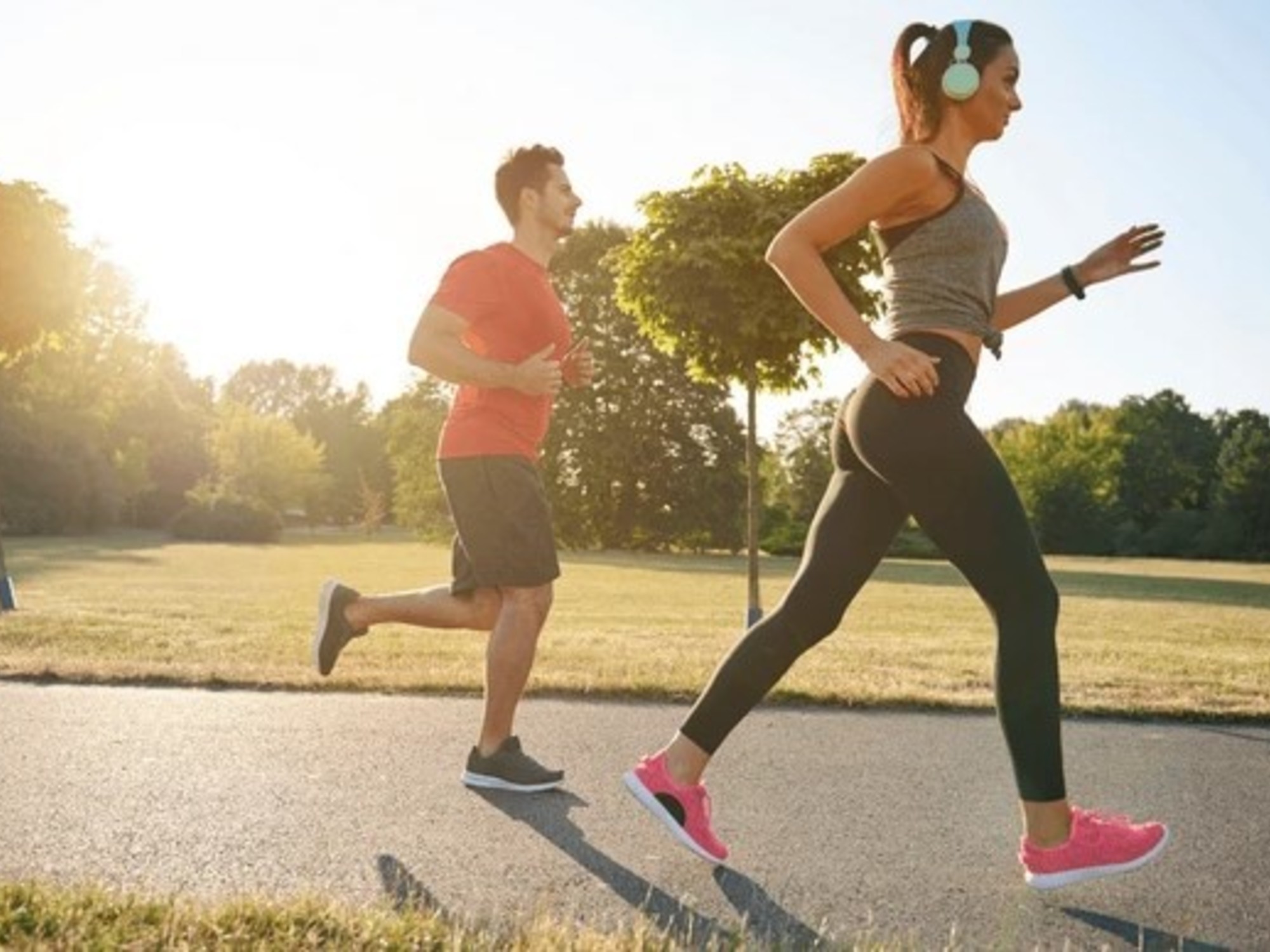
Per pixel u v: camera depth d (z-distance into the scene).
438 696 6.04
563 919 2.84
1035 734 3.10
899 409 3.07
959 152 3.27
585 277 44.06
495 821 3.71
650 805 3.30
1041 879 3.12
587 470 43.69
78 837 3.45
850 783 4.41
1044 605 3.10
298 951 2.40
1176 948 2.82
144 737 4.86
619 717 5.66
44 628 10.34
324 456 94.31
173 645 9.16
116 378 60.12
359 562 36.09
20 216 13.56
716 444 45.03
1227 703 6.45
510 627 4.09
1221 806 4.21
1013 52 3.25
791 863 3.39
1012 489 3.10
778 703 6.20
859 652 10.02
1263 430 71.12
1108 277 3.70
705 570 35.00
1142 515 76.06
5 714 5.32
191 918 2.52
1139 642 13.48
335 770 4.35
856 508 3.31
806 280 3.06
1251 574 44.22
